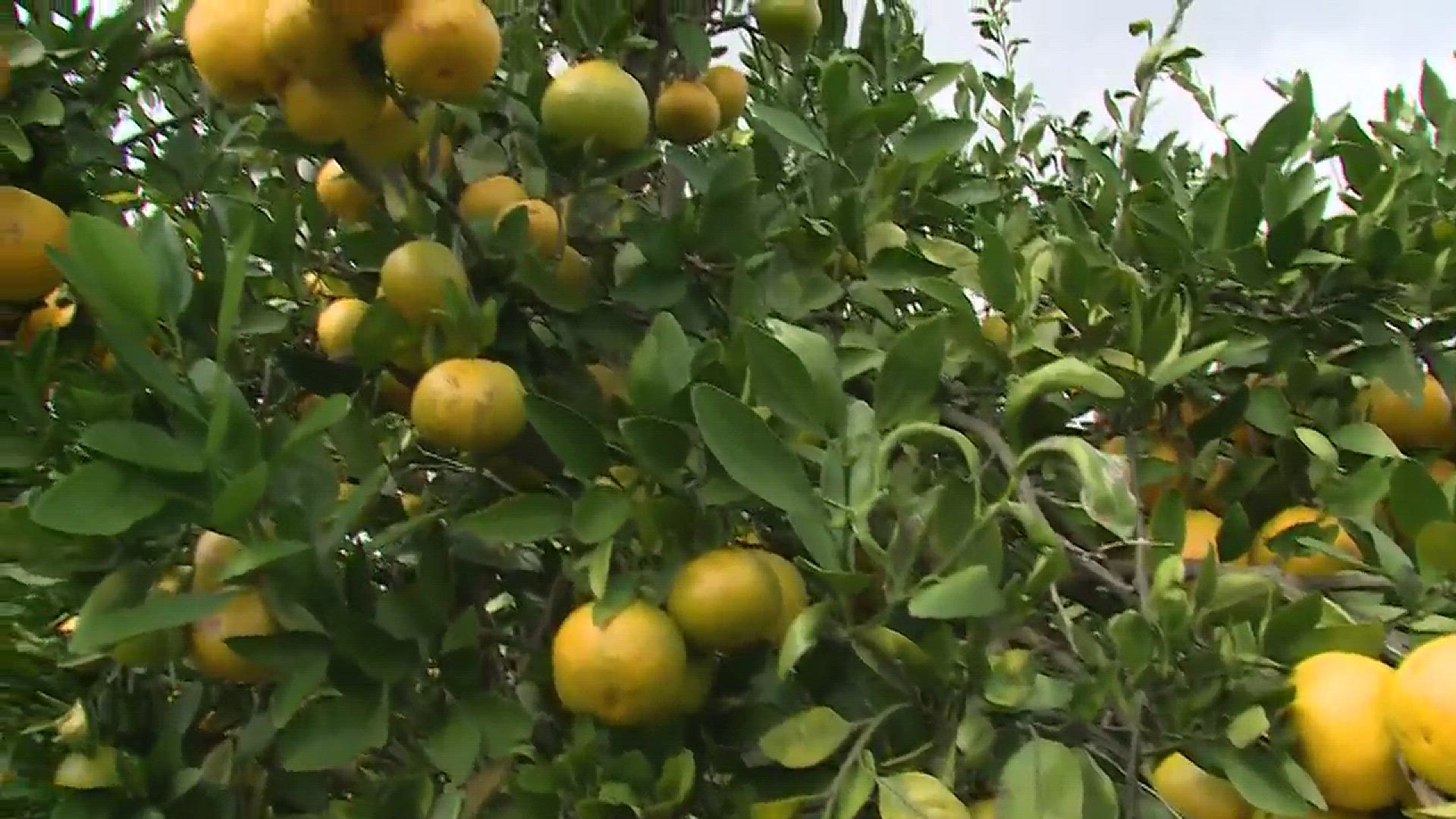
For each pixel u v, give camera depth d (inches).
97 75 67.7
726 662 61.3
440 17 57.4
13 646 69.7
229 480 51.1
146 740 66.1
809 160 92.2
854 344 74.0
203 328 62.9
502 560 72.0
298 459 57.3
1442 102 84.4
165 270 56.8
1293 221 68.8
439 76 58.8
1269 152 76.7
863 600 55.6
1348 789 47.4
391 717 59.6
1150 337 63.1
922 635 52.4
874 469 53.3
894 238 81.4
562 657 57.2
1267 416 69.7
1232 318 73.1
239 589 53.4
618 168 73.0
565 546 67.5
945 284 67.6
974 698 49.9
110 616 46.7
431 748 56.2
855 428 55.4
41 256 61.1
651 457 55.1
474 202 72.1
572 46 78.3
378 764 71.5
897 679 51.8
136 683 67.6
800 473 52.8
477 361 63.0
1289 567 67.0
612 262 76.7
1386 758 46.7
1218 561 61.9
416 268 63.6
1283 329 73.3
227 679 60.5
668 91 81.3
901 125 82.3
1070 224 78.9
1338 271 70.9
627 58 81.0
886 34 95.0
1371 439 69.7
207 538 56.6
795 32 84.0
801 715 52.8
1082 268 66.4
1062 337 71.7
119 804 60.6
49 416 58.2
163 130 75.4
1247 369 75.0
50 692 69.5
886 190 82.6
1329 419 71.7
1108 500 45.3
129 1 76.7
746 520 64.6
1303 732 48.2
